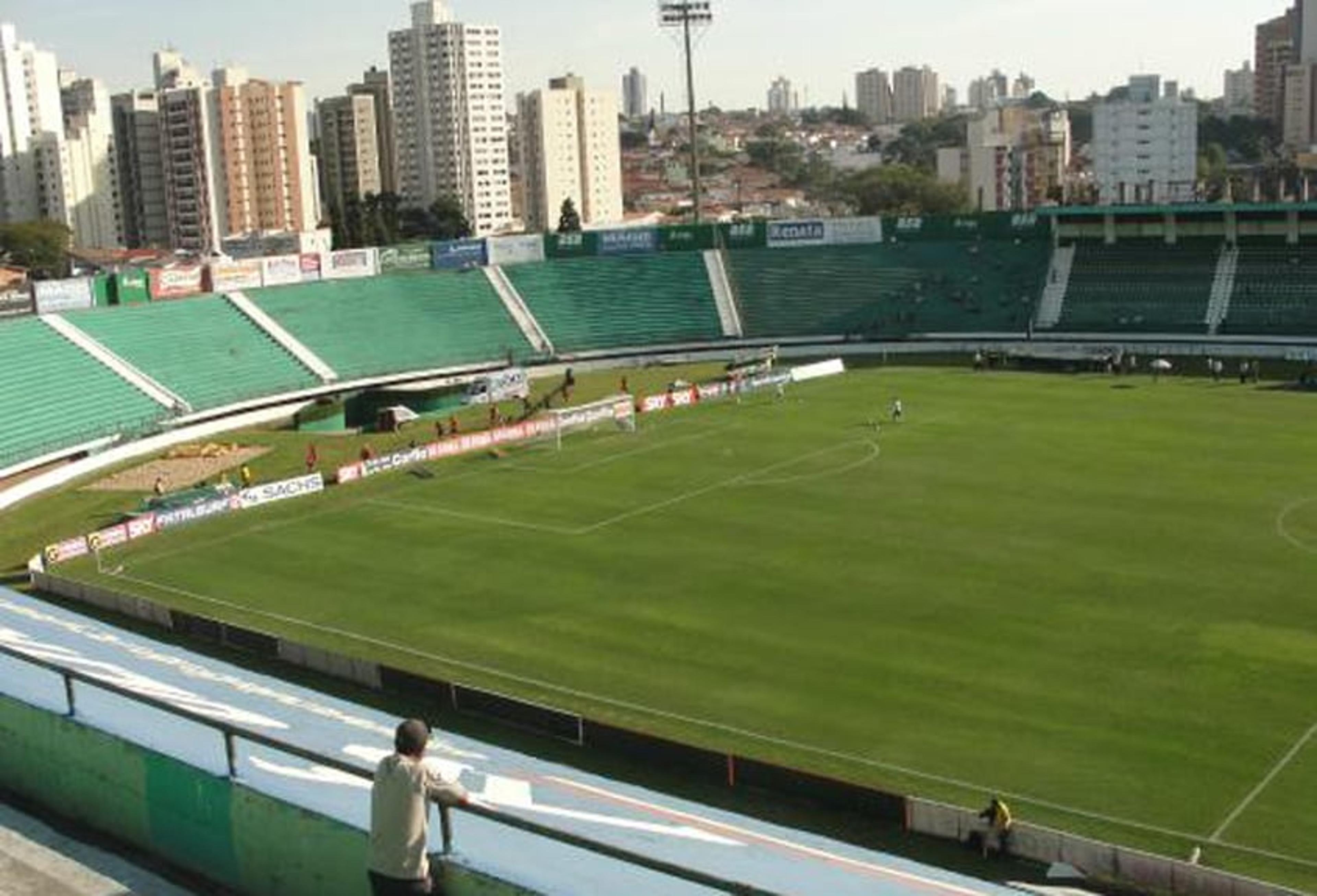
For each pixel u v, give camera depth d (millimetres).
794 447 92062
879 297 143375
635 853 13648
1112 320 133125
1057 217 143500
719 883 13133
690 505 77375
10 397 101625
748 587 61250
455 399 117875
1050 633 53031
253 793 16828
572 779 33688
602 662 52625
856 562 64250
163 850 18219
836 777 40812
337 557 70438
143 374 112875
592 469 88438
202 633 56969
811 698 47781
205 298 126875
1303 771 40094
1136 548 64375
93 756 19109
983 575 61250
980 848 35125
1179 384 110688
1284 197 145500
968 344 134875
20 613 48281
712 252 150875
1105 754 41938
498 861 15594
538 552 69125
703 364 135875
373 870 14062
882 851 35531
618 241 150750
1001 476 80812
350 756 27406
